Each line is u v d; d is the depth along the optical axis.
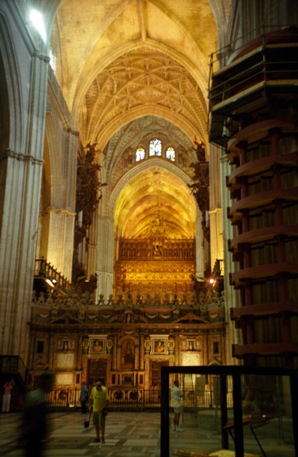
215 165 32.69
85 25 32.72
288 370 5.90
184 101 42.56
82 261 35.44
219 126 14.45
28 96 23.77
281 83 11.34
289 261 11.91
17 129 22.67
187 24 33.06
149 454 8.59
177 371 5.98
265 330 12.23
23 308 21.14
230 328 20.62
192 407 7.71
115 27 34.53
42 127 24.09
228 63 13.84
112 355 21.70
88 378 21.61
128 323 21.98
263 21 16.11
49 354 21.88
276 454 7.55
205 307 22.33
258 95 11.83
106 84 41.06
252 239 12.08
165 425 5.82
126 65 39.84
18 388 19.03
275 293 12.17
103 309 22.64
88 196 36.09
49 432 5.39
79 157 38.41
